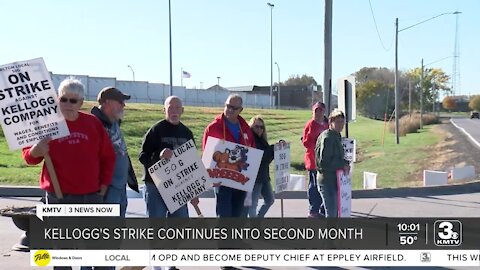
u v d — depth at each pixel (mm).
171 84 44062
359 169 20391
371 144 33125
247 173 6898
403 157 24688
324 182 7500
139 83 64000
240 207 7121
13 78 4520
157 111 38344
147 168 6238
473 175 15930
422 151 27344
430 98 108250
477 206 11484
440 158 23578
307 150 9000
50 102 4574
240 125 7180
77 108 4637
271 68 91125
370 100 89688
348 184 7660
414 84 100250
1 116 4500
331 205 7492
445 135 39344
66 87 4586
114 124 5832
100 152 4902
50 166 4629
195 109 49031
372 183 13961
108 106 5738
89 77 56344
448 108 145125
